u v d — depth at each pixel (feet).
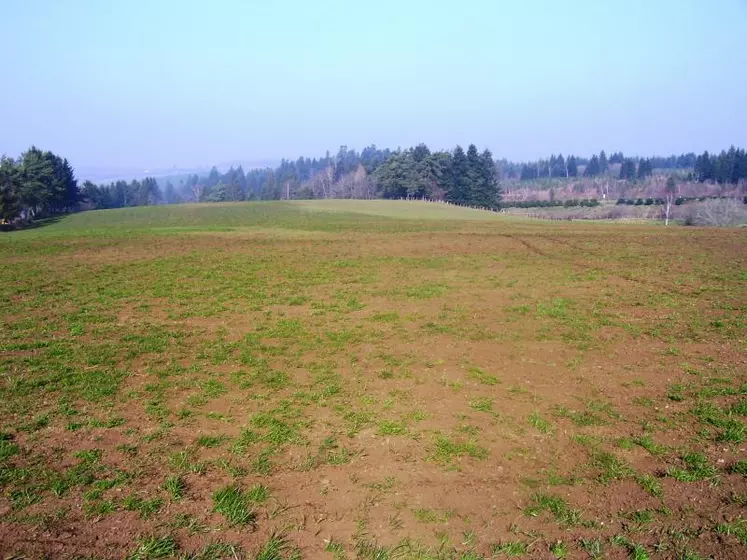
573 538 16.44
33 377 29.17
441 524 17.08
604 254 87.45
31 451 20.97
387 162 388.57
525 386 28.94
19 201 217.56
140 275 67.10
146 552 15.17
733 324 41.37
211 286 59.72
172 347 35.76
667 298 51.65
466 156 359.87
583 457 21.33
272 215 218.38
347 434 23.09
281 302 51.26
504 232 132.67
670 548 15.89
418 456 21.30
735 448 21.80
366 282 62.59
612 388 28.58
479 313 46.16
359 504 18.07
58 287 58.44
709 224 226.58
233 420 24.43
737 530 16.56
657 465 20.70
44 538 15.74
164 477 19.36
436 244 105.09
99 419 24.09
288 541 16.08
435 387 28.68
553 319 43.80
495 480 19.66
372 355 34.30
